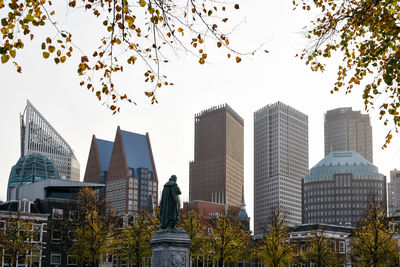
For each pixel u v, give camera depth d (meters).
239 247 91.56
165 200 46.09
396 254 79.62
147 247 82.62
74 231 83.44
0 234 81.94
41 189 113.19
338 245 134.62
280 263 91.56
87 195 88.75
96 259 80.50
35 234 85.88
